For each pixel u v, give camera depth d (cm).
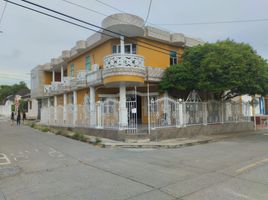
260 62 1592
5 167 838
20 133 1947
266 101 3144
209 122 1806
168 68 1788
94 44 1941
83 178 694
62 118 2220
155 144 1259
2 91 7338
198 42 2205
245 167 780
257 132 1980
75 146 1286
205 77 1561
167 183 628
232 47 1612
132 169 786
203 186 597
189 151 1119
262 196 526
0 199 545
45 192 582
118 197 536
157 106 1499
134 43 1809
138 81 1567
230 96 1966
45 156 1023
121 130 1424
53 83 2723
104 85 1730
